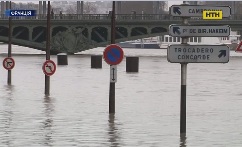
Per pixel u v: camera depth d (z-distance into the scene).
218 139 24.05
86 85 51.53
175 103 37.22
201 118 30.11
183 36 23.48
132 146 22.55
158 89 48.03
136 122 28.66
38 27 127.31
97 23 126.88
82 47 128.62
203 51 23.50
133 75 67.12
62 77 62.12
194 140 23.81
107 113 31.94
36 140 23.64
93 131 25.94
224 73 74.06
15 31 127.69
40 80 57.22
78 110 33.16
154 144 22.97
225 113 32.22
